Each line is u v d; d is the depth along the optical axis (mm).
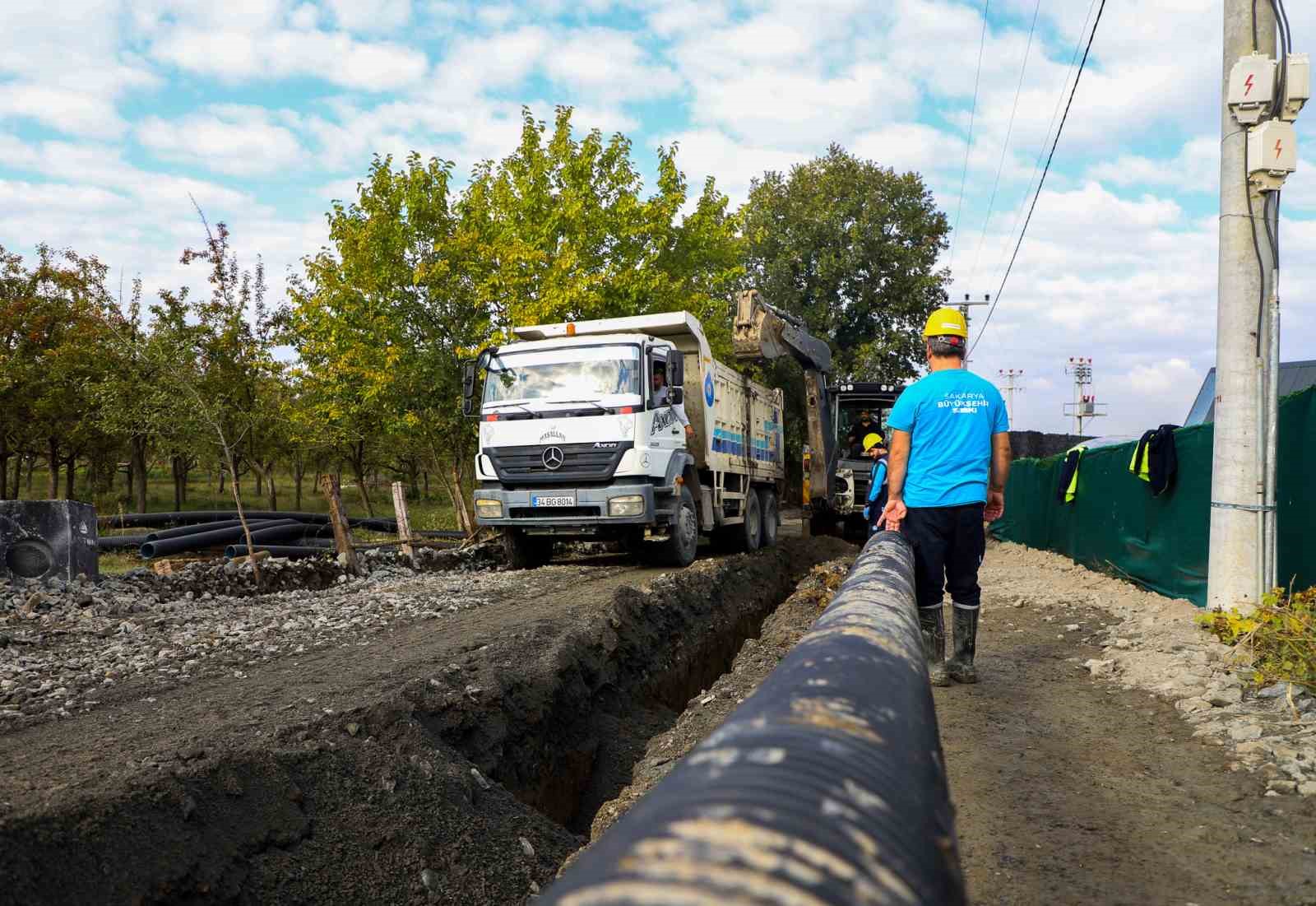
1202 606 7582
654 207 19938
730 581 12312
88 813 3496
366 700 5281
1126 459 9859
